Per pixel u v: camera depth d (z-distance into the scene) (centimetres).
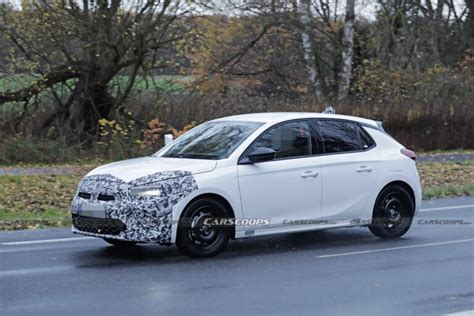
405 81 4150
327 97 4125
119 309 994
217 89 3859
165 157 1379
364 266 1279
